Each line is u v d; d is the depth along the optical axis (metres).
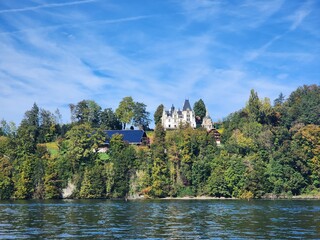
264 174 156.75
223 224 65.31
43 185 155.75
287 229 58.88
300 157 162.75
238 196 153.75
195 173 162.25
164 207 105.00
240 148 172.12
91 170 159.12
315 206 106.62
